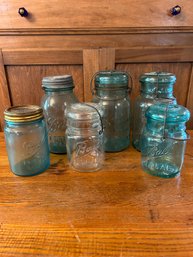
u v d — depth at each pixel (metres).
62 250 0.33
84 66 0.73
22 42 0.70
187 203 0.42
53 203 0.43
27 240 0.35
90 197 0.44
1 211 0.41
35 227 0.37
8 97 0.77
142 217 0.39
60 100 0.63
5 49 0.71
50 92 0.60
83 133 0.53
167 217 0.39
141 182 0.49
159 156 0.53
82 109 0.53
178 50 0.71
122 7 0.66
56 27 0.68
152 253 0.32
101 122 0.53
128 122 0.67
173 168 0.52
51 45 0.71
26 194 0.45
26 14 0.66
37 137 0.53
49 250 0.33
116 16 0.67
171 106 0.50
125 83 0.61
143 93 0.63
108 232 0.36
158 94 0.59
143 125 0.62
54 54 0.71
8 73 0.74
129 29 0.68
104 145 0.60
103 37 0.70
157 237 0.35
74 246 0.33
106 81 0.59
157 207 0.41
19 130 0.50
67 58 0.72
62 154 0.63
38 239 0.35
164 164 0.53
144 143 0.53
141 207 0.41
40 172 0.53
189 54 0.71
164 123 0.46
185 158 0.59
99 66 0.73
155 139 0.50
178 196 0.44
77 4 0.66
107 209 0.41
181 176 0.51
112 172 0.53
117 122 0.64
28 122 0.48
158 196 0.44
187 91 0.76
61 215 0.39
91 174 0.52
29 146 0.53
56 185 0.48
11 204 0.43
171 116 0.46
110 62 0.72
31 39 0.70
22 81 0.75
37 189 0.47
